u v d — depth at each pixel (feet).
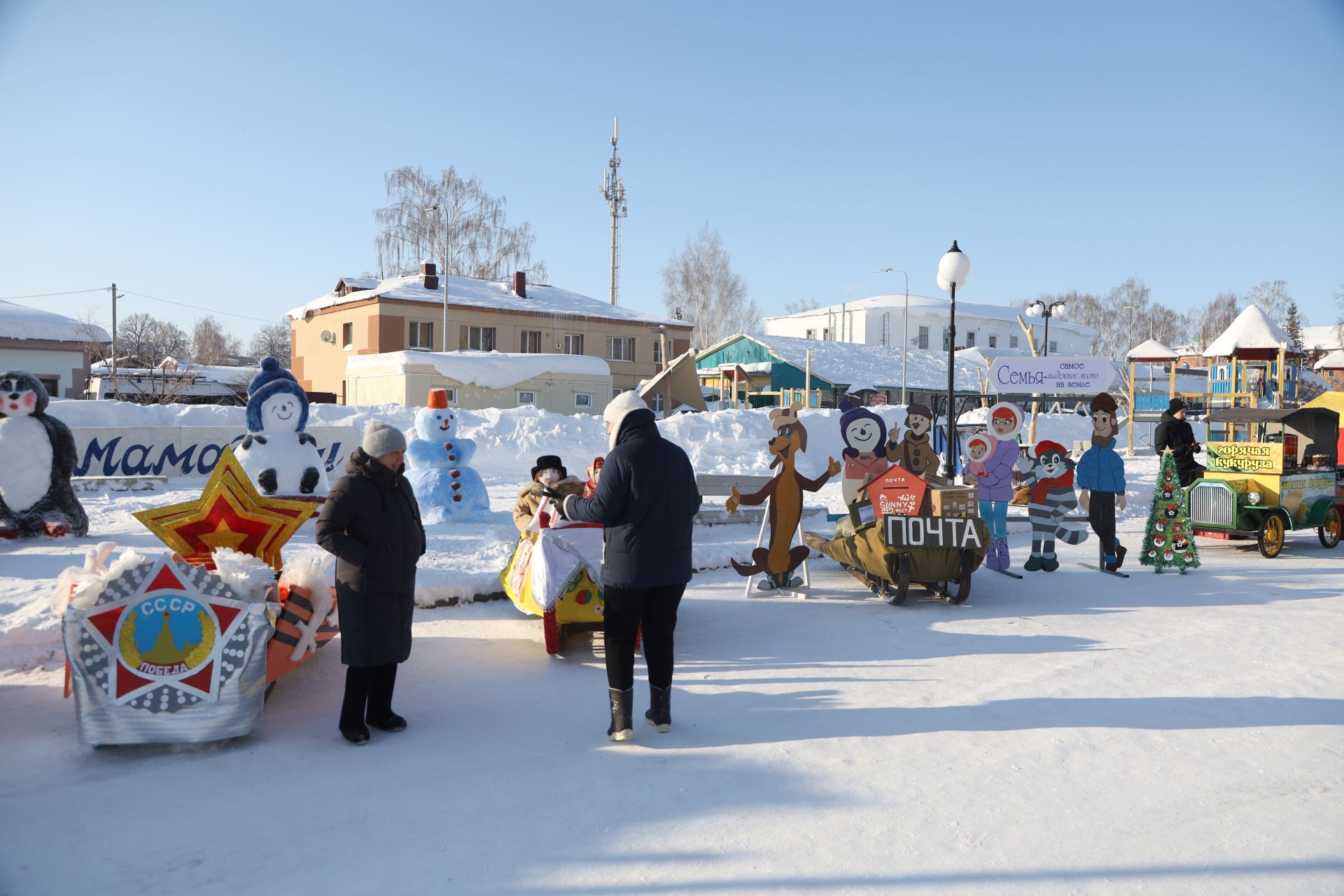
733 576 32.48
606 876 10.96
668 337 173.37
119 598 14.87
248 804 13.04
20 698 17.62
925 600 28.45
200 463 53.62
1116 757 14.96
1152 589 30.45
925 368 184.65
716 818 12.60
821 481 28.81
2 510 33.12
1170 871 11.14
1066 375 85.10
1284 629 24.30
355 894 10.57
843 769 14.37
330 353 158.40
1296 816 12.73
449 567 29.09
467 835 12.06
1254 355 97.55
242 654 15.28
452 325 150.30
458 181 195.31
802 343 187.52
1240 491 37.81
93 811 12.74
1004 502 33.53
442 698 18.19
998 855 11.53
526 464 67.72
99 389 136.98
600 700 18.07
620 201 220.02
